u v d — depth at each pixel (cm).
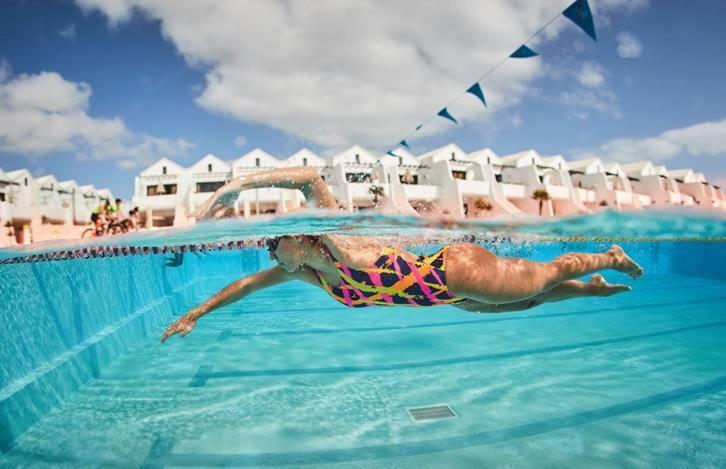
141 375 386
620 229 441
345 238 238
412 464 234
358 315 683
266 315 686
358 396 332
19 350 302
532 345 489
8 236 1177
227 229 321
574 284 305
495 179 2214
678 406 316
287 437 265
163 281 698
